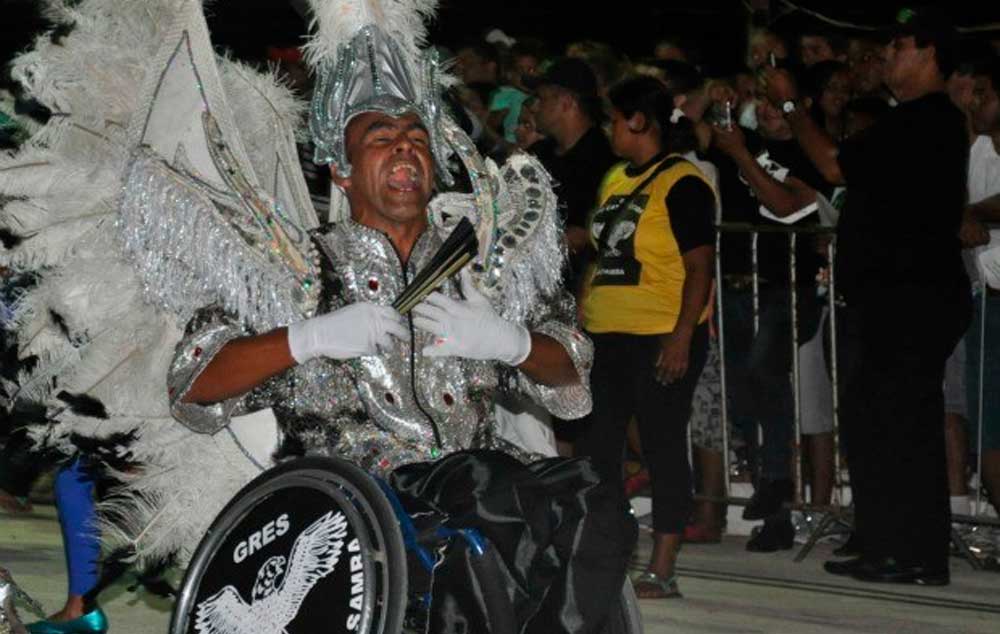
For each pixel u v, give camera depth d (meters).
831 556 8.34
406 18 4.34
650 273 6.97
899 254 7.32
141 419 4.38
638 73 8.55
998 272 7.90
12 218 4.37
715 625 6.56
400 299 4.02
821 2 10.38
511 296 4.31
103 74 4.40
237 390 4.00
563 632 3.86
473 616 3.81
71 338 4.39
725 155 8.69
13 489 5.69
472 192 4.42
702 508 8.80
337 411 4.12
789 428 8.55
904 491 7.47
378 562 3.63
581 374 4.36
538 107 7.78
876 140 7.33
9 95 4.52
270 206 4.15
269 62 5.14
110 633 6.15
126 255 4.16
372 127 4.16
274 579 3.77
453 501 3.84
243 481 4.38
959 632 6.48
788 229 8.28
